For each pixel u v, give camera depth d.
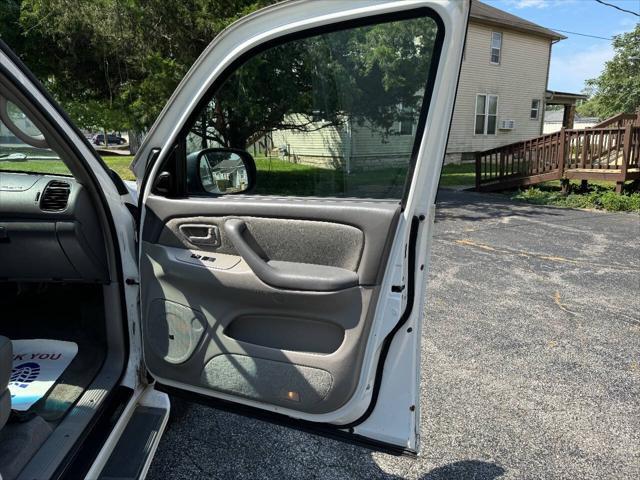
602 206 8.88
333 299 1.42
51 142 1.54
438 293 4.33
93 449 1.46
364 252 1.41
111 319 1.82
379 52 1.36
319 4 1.38
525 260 5.43
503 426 2.39
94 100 9.74
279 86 1.54
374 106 1.42
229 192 1.70
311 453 2.17
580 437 2.31
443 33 1.25
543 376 2.86
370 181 1.46
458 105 17.19
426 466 2.11
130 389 1.76
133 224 1.86
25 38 8.97
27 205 1.74
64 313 2.18
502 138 18.81
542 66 19.30
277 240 1.52
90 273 1.79
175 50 7.95
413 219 1.39
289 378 1.49
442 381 2.80
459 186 12.16
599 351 3.19
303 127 1.55
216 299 1.57
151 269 1.69
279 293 1.47
